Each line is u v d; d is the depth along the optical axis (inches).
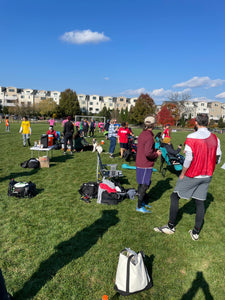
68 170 296.5
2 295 67.3
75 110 2913.4
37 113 2849.4
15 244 129.2
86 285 101.6
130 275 97.5
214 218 171.5
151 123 162.7
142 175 168.7
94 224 153.9
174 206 139.3
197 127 132.6
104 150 478.3
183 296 98.4
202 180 129.6
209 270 113.9
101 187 199.3
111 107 3725.4
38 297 94.7
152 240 137.0
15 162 331.0
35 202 186.9
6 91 3435.0
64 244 130.0
